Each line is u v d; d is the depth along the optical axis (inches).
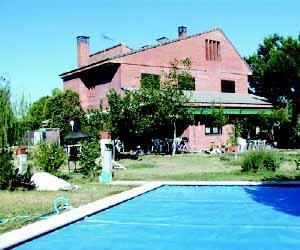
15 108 917.8
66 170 1021.2
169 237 427.5
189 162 1159.0
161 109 1306.6
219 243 403.2
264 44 2064.5
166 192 706.8
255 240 411.5
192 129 1601.9
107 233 442.3
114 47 1835.6
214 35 1865.2
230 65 1911.9
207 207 583.8
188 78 1419.8
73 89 1847.9
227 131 1702.8
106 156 802.8
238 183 750.5
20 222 448.8
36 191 682.2
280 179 796.0
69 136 1034.7
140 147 1556.3
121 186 743.1
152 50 1665.8
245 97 1845.5
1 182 686.5
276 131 1763.0
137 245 399.5
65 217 478.9
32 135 1411.2
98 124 1216.8
